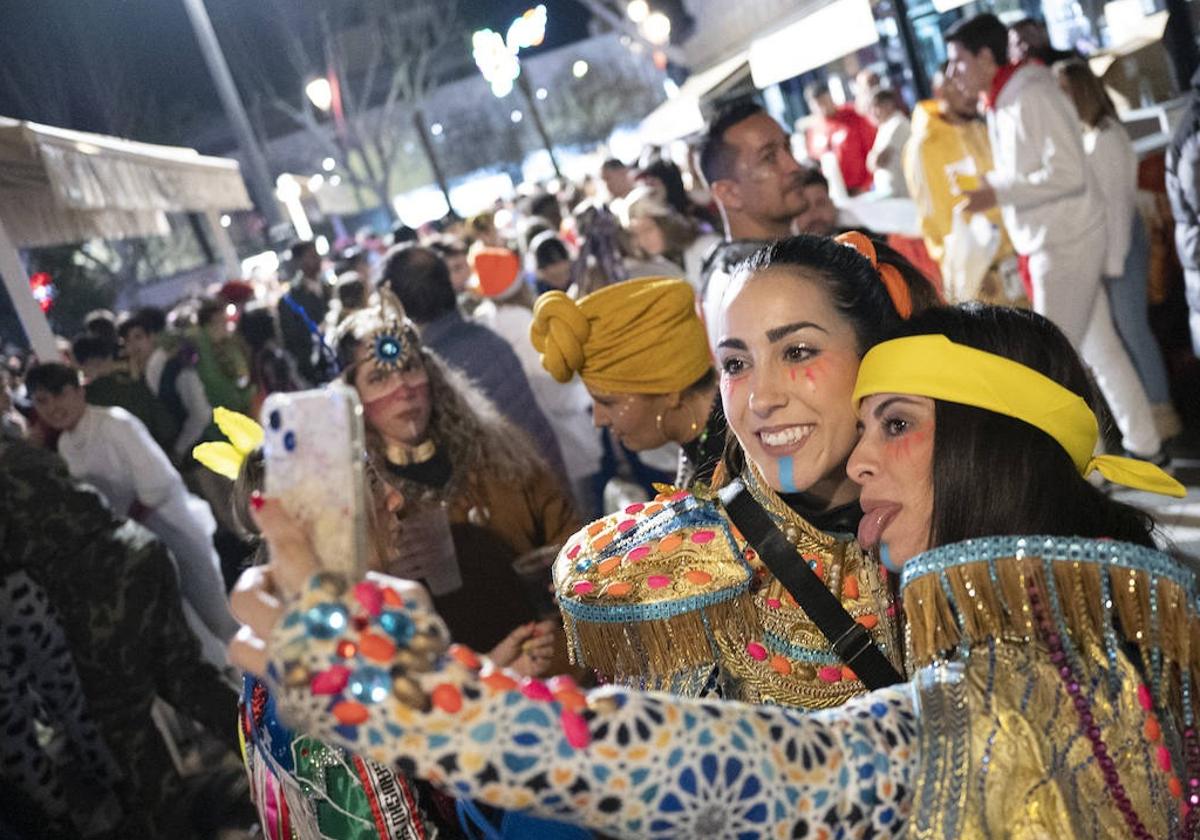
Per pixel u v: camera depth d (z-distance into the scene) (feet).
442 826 7.02
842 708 4.16
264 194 58.08
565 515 10.75
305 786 5.96
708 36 49.37
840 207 20.88
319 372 15.69
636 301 9.59
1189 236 15.49
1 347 54.49
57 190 19.57
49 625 14.44
